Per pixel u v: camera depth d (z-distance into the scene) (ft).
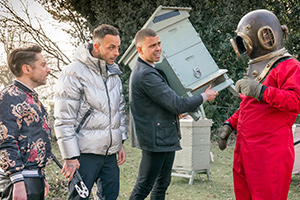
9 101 6.69
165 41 9.32
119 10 28.96
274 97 7.21
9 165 6.42
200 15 26.55
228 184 14.93
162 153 9.40
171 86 9.48
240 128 8.31
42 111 7.48
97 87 8.55
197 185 14.75
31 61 7.14
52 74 29.48
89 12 30.91
